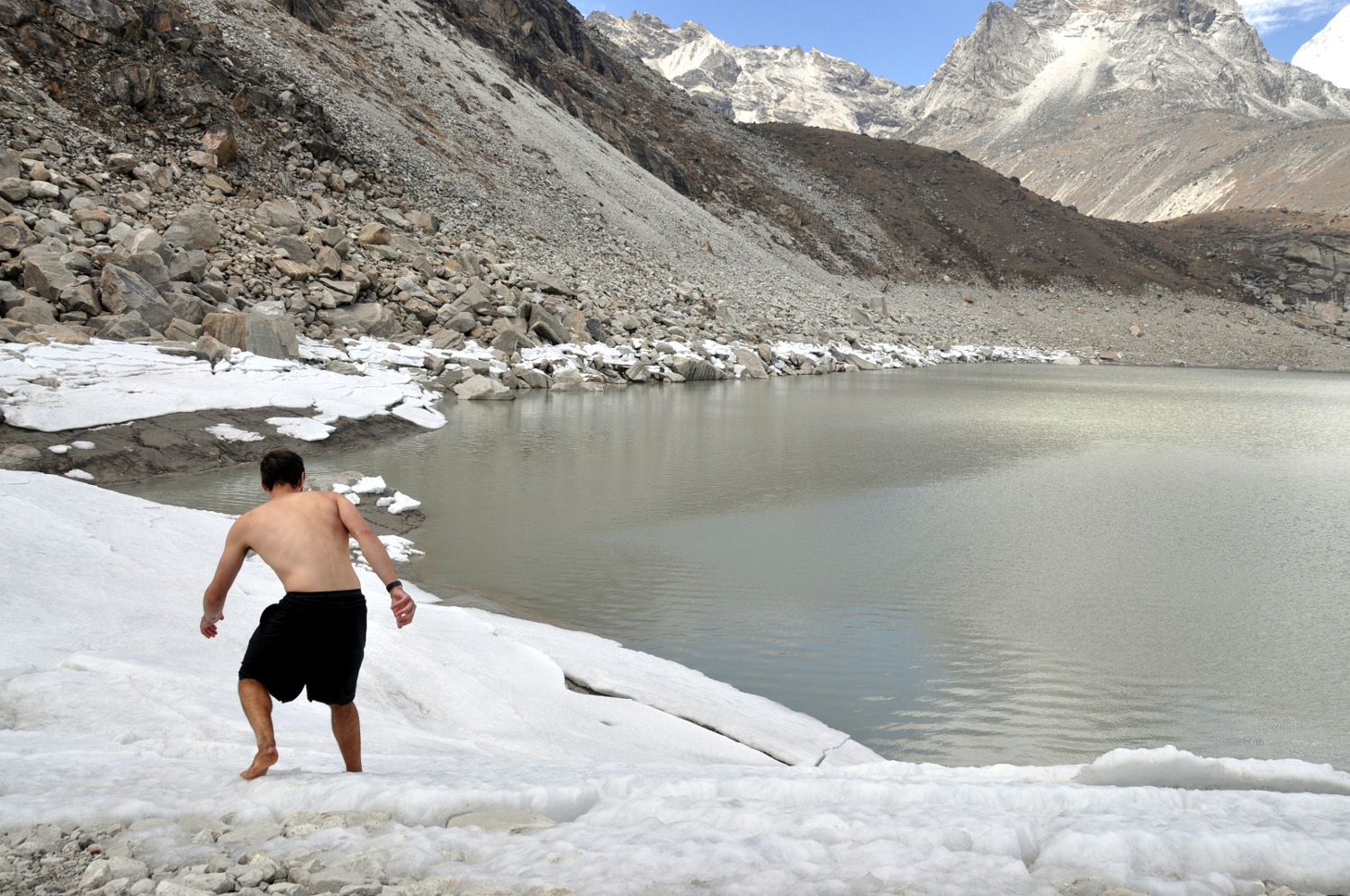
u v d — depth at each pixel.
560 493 15.32
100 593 6.29
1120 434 25.64
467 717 5.66
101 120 30.22
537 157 55.34
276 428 17.77
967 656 8.41
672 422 24.94
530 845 2.46
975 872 2.13
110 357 18.53
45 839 2.55
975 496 16.05
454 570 10.88
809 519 13.95
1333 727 6.95
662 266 52.53
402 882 2.26
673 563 11.41
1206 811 2.71
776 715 6.83
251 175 33.75
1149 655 8.48
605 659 7.53
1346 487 17.48
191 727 4.22
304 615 3.26
